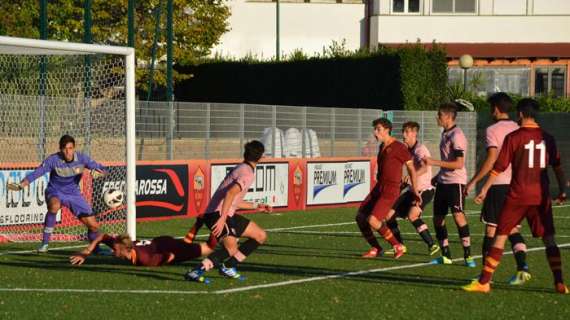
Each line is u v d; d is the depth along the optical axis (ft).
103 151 121.19
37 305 60.13
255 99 277.44
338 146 155.22
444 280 73.10
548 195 65.72
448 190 81.97
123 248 76.18
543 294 66.59
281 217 131.13
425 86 236.22
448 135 82.28
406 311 59.77
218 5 300.81
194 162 129.80
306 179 146.30
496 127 71.72
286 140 146.00
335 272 77.00
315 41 354.95
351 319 57.16
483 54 333.83
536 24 342.23
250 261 83.51
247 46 354.13
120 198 100.17
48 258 84.43
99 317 56.44
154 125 127.24
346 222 124.06
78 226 111.65
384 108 238.89
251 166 68.85
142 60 289.12
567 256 89.86
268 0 357.82
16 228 106.63
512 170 65.82
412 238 104.99
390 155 83.20
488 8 342.03
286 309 59.93
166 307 59.88
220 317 56.90
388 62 237.86
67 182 88.99
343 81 250.78
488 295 65.92
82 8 275.18
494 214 72.84
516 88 338.75
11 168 106.42
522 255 70.03
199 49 309.01
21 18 266.77
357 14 354.54
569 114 179.42
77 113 119.96
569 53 335.26
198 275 69.41
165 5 282.56
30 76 137.18
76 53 100.68
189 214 128.98
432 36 342.85
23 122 115.65
